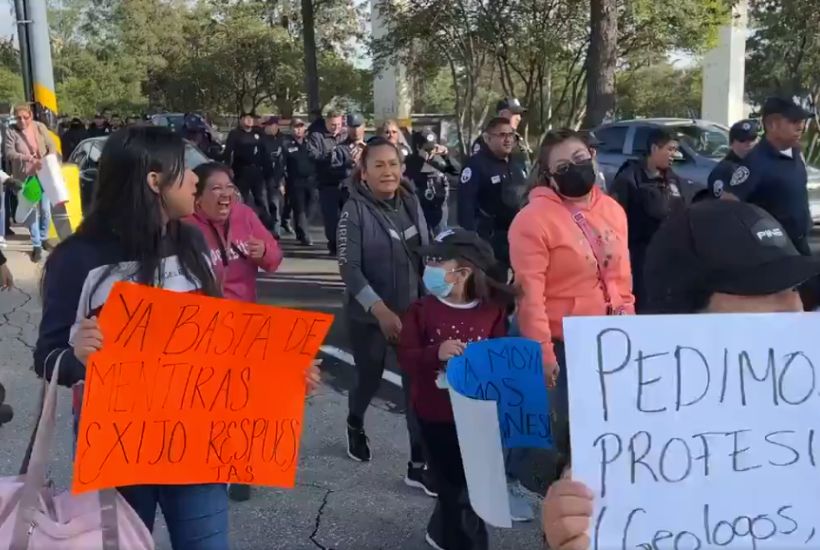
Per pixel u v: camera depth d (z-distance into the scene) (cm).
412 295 400
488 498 195
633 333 156
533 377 243
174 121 2384
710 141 1225
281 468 237
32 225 1023
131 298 213
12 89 4831
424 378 319
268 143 1242
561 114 2256
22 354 638
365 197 398
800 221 468
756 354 157
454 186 1055
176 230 244
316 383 244
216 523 240
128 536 217
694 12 1728
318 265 1064
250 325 226
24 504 208
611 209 347
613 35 1380
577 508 153
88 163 1338
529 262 332
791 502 157
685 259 168
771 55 2489
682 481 156
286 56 3994
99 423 215
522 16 1850
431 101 3441
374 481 423
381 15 2044
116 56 4906
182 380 223
